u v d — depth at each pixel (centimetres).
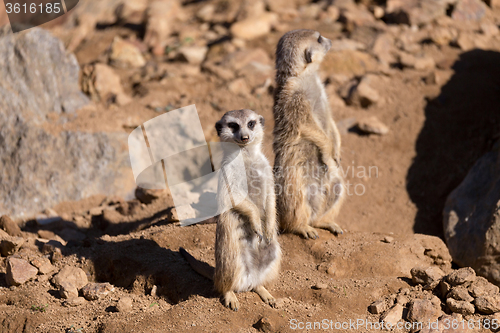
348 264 430
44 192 623
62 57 754
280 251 405
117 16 1150
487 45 888
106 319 355
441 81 779
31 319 360
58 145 659
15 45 718
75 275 407
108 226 561
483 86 750
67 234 544
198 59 924
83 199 636
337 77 804
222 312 354
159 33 1008
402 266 426
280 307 363
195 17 1119
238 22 980
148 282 415
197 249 461
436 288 381
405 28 931
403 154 680
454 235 511
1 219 517
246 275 378
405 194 632
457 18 953
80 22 1086
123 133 697
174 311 355
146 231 496
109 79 796
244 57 890
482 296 351
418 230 585
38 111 695
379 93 774
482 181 540
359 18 959
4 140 652
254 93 809
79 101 738
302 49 502
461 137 684
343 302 371
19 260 419
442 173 647
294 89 492
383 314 354
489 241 461
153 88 818
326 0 1068
